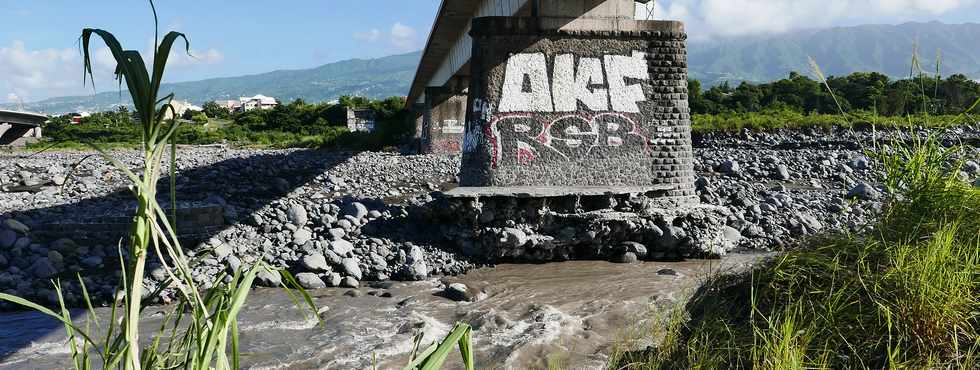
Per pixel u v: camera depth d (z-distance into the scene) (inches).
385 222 633.6
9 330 375.2
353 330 369.4
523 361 313.1
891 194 239.0
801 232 676.7
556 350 324.5
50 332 370.6
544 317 385.7
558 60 641.6
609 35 647.1
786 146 1365.7
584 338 346.3
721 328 220.7
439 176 1120.8
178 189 884.0
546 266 557.6
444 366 305.9
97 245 532.7
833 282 205.5
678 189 653.9
